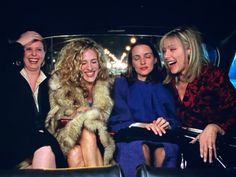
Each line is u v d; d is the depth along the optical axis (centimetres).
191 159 278
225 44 276
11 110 266
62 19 269
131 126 274
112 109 273
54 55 269
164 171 193
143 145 275
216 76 276
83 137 271
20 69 267
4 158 267
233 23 275
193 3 274
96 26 271
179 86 277
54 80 269
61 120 270
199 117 277
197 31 275
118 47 272
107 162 272
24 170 189
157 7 273
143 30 272
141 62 273
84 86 271
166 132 276
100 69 272
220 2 275
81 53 269
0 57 265
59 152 270
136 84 274
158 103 275
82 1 270
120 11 271
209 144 277
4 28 265
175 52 275
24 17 267
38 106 268
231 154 278
